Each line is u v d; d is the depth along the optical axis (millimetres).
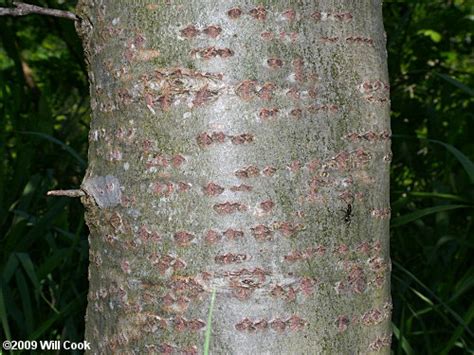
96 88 547
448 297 881
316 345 513
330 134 515
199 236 507
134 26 519
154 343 517
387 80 548
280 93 506
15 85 1122
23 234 916
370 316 531
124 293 527
